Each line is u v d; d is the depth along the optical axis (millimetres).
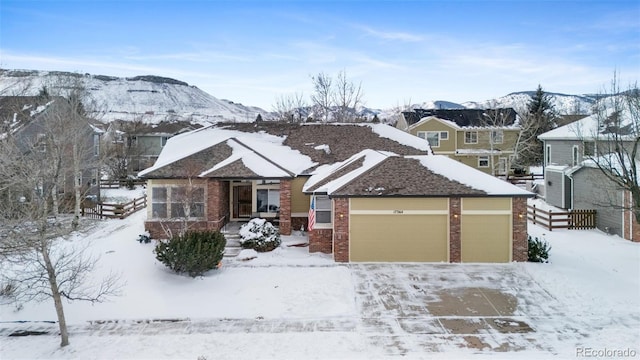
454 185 20297
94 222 27781
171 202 24000
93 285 16969
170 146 28234
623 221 24141
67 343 13133
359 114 61844
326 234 21391
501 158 49594
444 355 12203
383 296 16453
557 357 11992
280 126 30484
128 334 13844
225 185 26531
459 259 20234
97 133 38656
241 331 13930
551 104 61062
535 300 16016
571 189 29406
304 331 13867
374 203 20266
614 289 16781
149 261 19531
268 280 17844
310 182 23609
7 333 14016
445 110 54188
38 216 14664
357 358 12109
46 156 23219
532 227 27062
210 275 18234
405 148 28109
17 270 16094
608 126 21938
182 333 13852
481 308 15391
